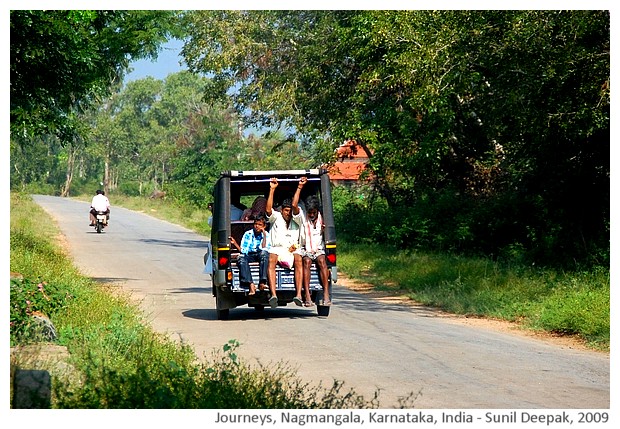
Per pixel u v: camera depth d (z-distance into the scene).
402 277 34.75
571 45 27.83
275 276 23.20
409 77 31.50
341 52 46.31
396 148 43.38
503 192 46.09
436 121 40.62
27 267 27.78
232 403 12.16
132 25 37.22
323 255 23.72
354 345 19.00
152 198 125.25
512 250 39.31
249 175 23.64
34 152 158.12
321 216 24.02
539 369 16.56
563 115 30.42
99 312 20.38
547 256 37.44
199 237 64.75
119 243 55.47
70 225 71.88
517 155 40.03
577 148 36.69
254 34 53.22
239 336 20.31
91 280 31.77
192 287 32.50
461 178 48.41
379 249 45.50
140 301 25.67
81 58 28.55
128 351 15.66
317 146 48.81
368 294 32.06
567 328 21.98
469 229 42.25
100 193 66.31
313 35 49.88
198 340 19.67
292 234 23.50
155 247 53.03
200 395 12.52
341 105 49.06
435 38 30.52
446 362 17.06
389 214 49.12
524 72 29.50
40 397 11.52
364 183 59.19
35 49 27.14
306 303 23.41
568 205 38.62
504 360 17.48
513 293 27.06
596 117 28.97
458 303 26.98
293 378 15.19
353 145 51.41
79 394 12.19
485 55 30.41
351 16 45.97
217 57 51.88
